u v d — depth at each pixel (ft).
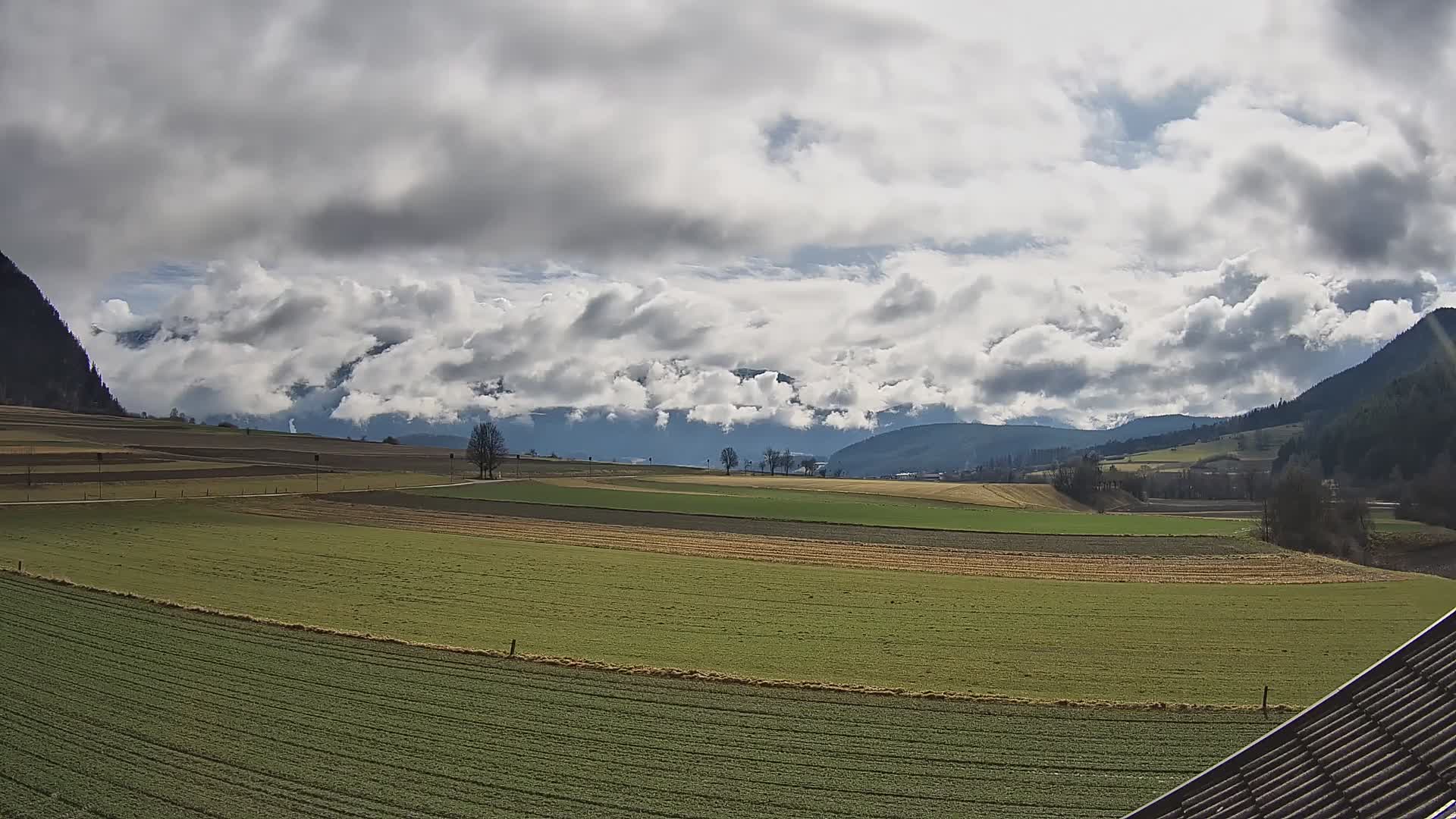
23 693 134.62
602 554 296.92
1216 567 288.10
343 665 152.87
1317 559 309.42
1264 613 213.46
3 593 200.85
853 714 132.87
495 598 218.59
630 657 163.12
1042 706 137.28
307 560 268.62
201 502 412.16
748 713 132.67
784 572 268.00
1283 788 43.62
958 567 282.56
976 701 139.74
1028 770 112.57
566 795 103.71
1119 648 177.47
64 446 649.61
